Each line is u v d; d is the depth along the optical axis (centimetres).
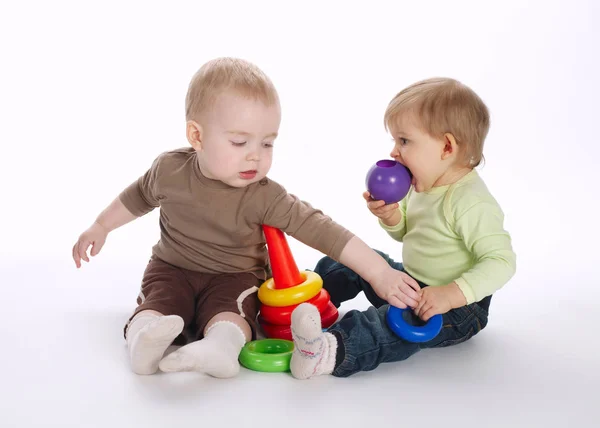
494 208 167
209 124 165
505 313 194
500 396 146
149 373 153
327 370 154
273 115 166
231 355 152
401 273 165
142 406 140
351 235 173
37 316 187
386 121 175
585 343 174
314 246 175
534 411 140
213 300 171
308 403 142
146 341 146
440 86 170
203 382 150
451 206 168
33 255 244
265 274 189
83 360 160
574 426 134
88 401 142
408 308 164
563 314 193
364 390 148
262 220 176
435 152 169
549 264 236
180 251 181
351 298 196
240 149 165
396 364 162
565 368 160
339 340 155
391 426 133
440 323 160
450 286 160
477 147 172
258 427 132
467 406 142
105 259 243
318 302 175
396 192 171
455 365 162
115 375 153
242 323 166
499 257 162
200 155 172
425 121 167
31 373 154
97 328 180
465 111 168
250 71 168
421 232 176
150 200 191
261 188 175
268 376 154
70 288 211
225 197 175
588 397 146
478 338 177
